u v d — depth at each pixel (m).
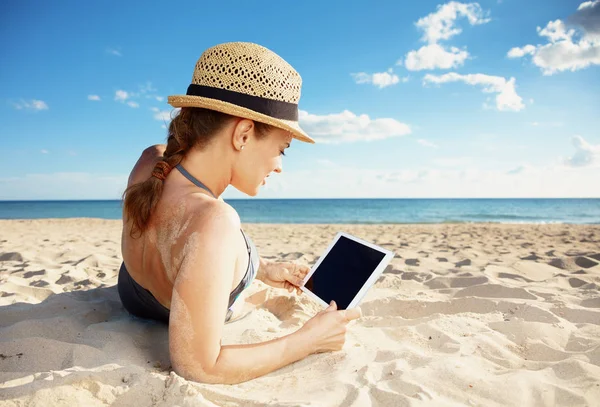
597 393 1.47
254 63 1.43
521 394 1.48
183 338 1.38
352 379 1.56
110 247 5.83
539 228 11.77
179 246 1.41
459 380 1.55
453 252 5.69
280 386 1.52
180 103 1.48
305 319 2.41
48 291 2.92
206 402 1.29
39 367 1.60
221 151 1.51
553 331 2.10
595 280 3.43
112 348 1.73
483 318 2.37
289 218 28.69
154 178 1.57
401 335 2.13
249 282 1.79
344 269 2.03
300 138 1.66
